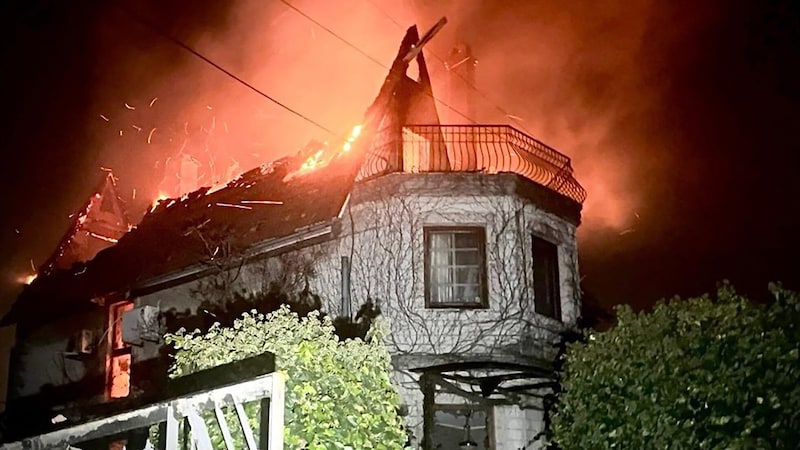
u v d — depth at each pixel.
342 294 15.27
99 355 19.41
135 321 17.62
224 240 17.50
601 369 9.09
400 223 15.16
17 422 20.20
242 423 7.21
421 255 14.98
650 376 8.44
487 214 15.22
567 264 16.22
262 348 9.20
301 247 16.20
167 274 18.06
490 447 14.27
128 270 19.41
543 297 15.62
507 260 14.98
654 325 8.97
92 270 20.62
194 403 7.60
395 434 9.23
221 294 17.17
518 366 14.08
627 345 9.02
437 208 15.22
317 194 16.55
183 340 9.54
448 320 14.66
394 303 14.79
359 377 9.18
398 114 16.80
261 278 16.66
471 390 14.58
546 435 14.23
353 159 16.61
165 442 8.03
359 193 15.75
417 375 14.36
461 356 14.46
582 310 17.98
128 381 18.75
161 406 7.81
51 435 8.48
